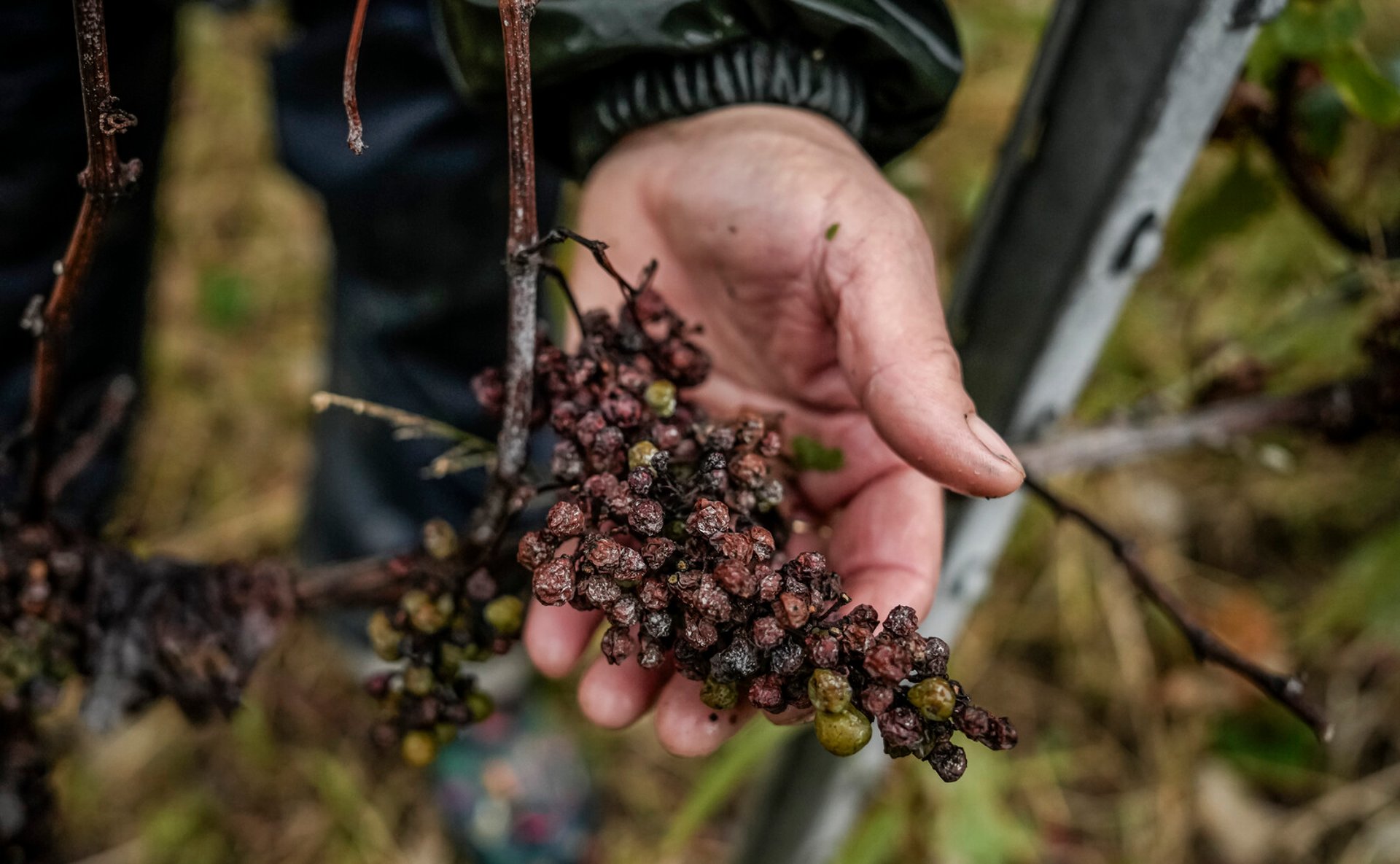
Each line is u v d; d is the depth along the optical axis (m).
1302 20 0.37
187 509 0.76
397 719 0.34
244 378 0.82
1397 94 0.37
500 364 0.61
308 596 0.36
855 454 0.35
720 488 0.29
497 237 0.56
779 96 0.36
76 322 0.54
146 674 0.36
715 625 0.27
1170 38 0.32
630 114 0.37
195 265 0.88
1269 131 0.42
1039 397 0.40
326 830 0.63
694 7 0.34
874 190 0.33
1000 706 0.68
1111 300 0.37
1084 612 0.70
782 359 0.36
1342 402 0.42
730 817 0.67
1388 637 0.61
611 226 0.39
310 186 0.55
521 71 0.27
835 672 0.26
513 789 0.62
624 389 0.31
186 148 0.93
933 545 0.34
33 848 0.39
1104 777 0.66
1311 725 0.35
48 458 0.35
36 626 0.35
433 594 0.32
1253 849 0.63
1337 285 0.46
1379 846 0.62
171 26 0.54
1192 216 0.46
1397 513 0.72
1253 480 0.75
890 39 0.35
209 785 0.64
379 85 0.51
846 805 0.53
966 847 0.59
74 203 0.51
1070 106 0.35
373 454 0.61
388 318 0.58
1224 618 0.69
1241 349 0.46
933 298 0.32
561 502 0.28
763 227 0.34
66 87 0.48
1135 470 0.75
